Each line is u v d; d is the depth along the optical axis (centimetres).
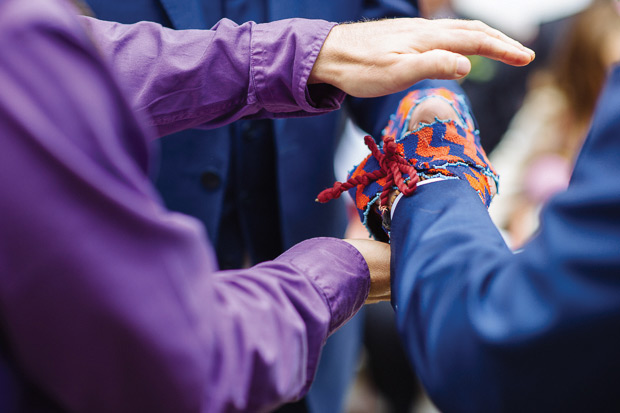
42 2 43
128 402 47
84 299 43
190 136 97
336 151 114
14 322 43
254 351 53
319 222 106
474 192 68
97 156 43
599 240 46
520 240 197
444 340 54
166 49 76
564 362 48
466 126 80
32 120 41
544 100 209
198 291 48
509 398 51
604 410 49
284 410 109
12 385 45
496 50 67
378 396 198
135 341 45
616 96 48
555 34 251
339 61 71
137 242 45
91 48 45
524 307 49
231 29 76
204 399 49
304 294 62
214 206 100
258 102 77
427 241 61
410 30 69
